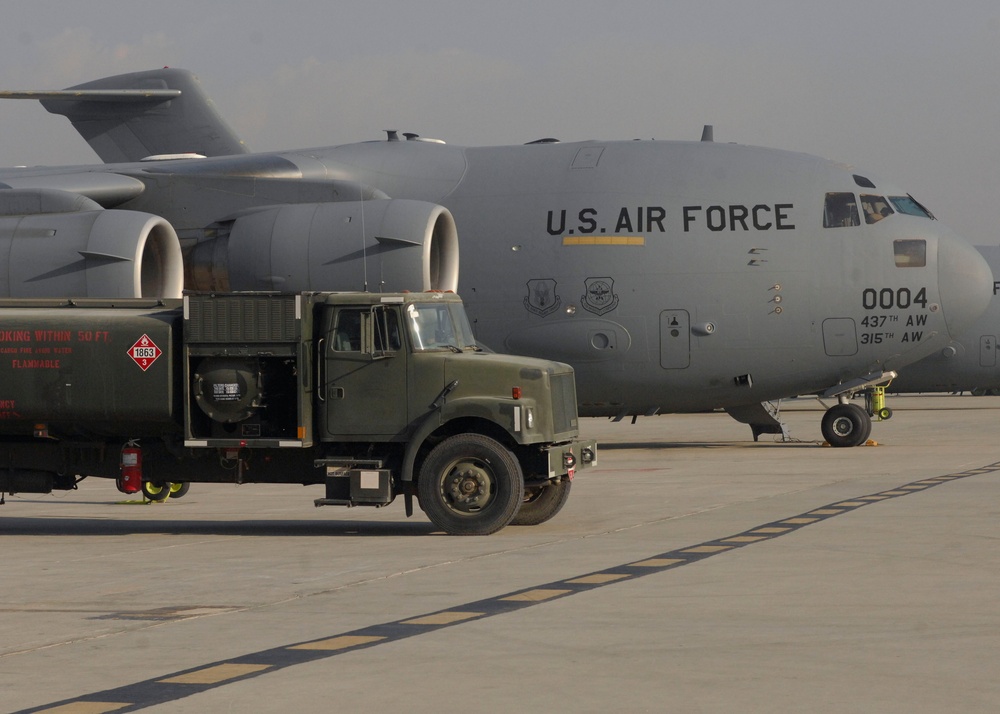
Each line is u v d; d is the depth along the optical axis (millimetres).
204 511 30766
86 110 54156
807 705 11188
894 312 42750
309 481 25391
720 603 16000
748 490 31000
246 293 24281
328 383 24484
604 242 42844
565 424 25109
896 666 12578
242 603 16922
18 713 11398
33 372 24719
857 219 42938
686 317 42750
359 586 18047
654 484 33375
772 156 44125
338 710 11297
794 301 42625
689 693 11672
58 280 34969
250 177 41406
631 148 44594
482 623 15047
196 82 53562
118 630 15219
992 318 71750
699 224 42750
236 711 11344
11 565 21094
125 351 24500
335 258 37344
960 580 17344
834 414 46188
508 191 43938
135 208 42000
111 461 26188
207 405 24453
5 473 26453
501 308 43594
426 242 36656
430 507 23844
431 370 24188
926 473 34281
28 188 37688
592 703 11391
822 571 18266
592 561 19859
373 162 44438
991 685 11805
